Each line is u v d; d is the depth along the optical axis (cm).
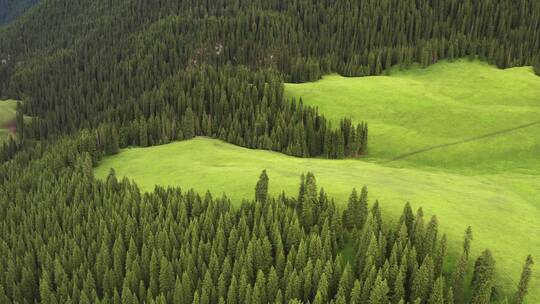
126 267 5744
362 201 5662
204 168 8475
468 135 10412
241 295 4988
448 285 4806
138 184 8150
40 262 6431
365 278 4809
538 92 12431
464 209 6166
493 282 4728
